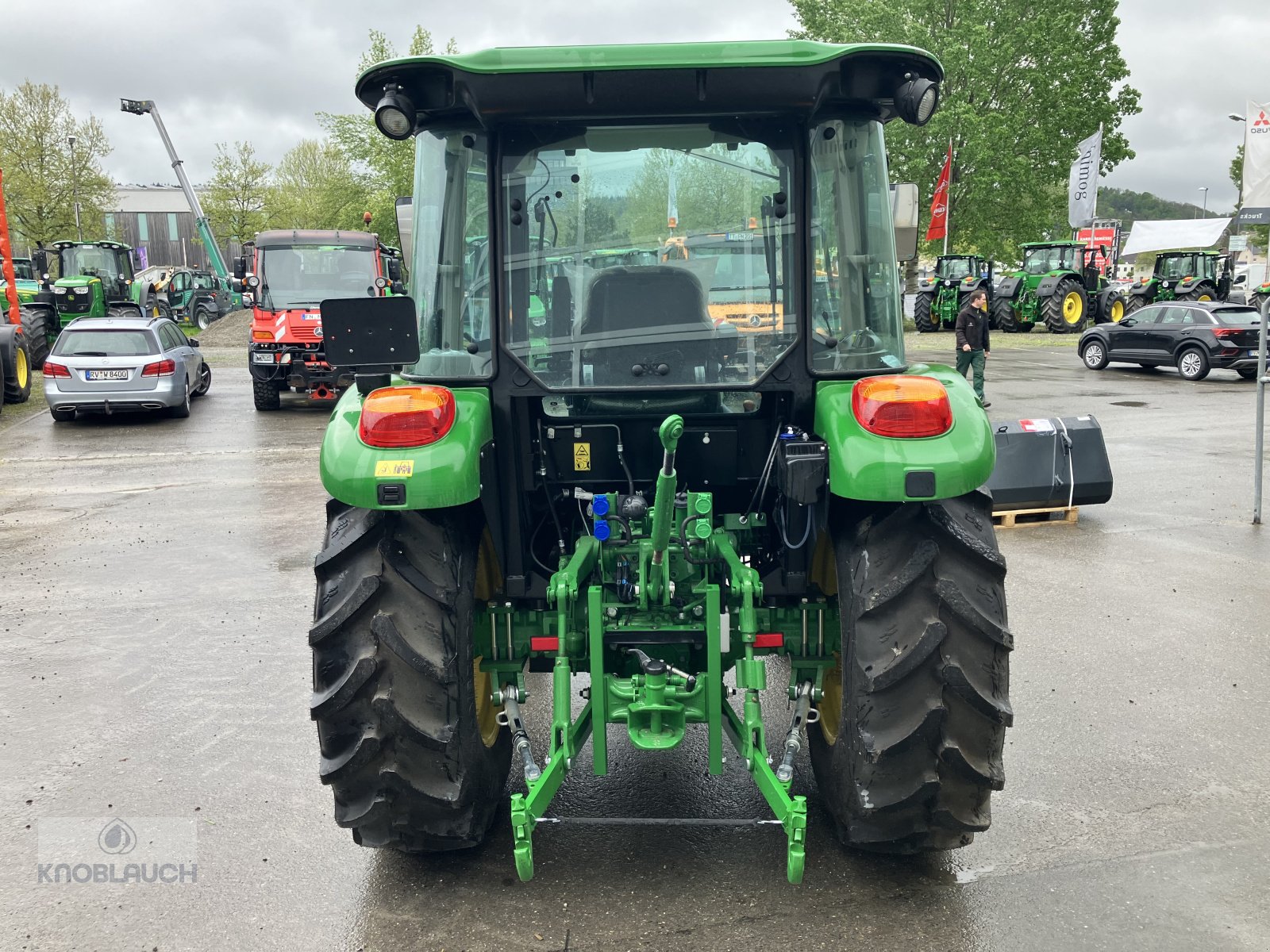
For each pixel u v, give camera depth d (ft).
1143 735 13.80
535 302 10.07
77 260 82.84
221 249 169.48
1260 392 25.70
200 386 56.95
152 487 32.65
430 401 9.38
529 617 10.91
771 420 10.51
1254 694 15.20
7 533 26.71
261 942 9.53
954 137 109.60
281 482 33.32
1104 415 44.62
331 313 9.44
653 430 10.47
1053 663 16.48
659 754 13.53
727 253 10.01
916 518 9.58
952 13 114.83
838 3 117.19
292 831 11.61
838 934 9.41
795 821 8.75
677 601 10.32
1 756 13.70
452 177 10.21
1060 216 130.21
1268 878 10.36
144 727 14.65
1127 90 117.19
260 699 15.66
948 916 9.70
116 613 20.04
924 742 9.33
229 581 22.25
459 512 10.29
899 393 9.21
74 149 133.80
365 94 10.07
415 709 9.52
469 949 9.31
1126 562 22.44
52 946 9.51
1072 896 10.03
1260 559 22.56
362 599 9.46
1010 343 84.84
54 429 45.83
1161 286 94.94
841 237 10.12
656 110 9.60
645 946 9.27
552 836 11.31
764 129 9.82
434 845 10.27
